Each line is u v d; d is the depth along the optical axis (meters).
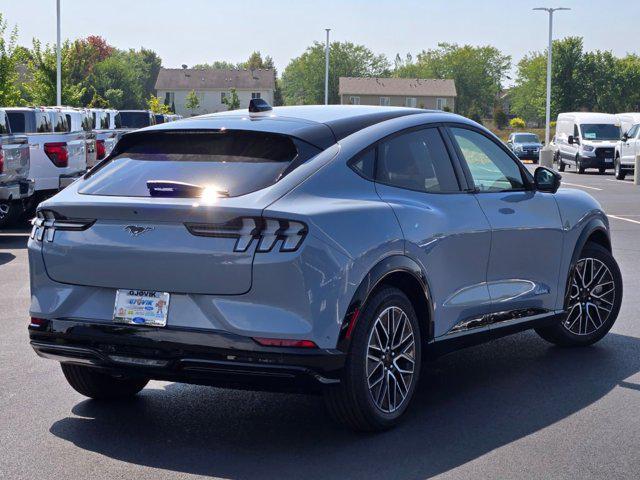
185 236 4.89
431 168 5.92
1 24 34.12
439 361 7.08
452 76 173.75
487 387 6.31
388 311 5.30
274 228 4.80
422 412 5.73
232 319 4.82
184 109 134.75
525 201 6.61
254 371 4.84
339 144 5.39
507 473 4.66
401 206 5.47
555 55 113.62
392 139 5.70
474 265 6.05
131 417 5.67
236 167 5.17
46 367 6.89
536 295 6.70
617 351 7.38
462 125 6.34
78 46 110.75
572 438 5.21
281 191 4.97
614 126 40.09
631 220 18.05
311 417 5.66
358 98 142.12
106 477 4.63
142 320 4.99
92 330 5.10
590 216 7.23
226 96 134.88
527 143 55.19
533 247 6.62
